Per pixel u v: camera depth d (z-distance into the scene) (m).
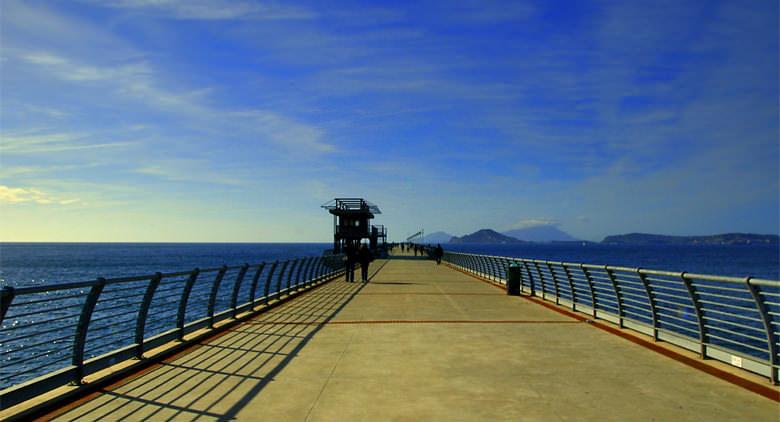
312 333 12.32
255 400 7.04
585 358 9.66
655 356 9.85
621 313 12.92
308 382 7.96
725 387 7.73
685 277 9.51
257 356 9.80
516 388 7.67
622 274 50.38
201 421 6.20
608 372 8.62
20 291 6.29
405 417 6.38
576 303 16.09
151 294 9.66
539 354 9.99
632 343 11.13
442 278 31.80
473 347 10.65
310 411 6.59
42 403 6.59
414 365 9.07
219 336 11.95
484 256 31.86
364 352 10.14
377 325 13.51
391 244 104.06
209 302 12.79
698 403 6.96
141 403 6.89
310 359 9.53
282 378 8.20
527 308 17.16
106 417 6.34
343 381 8.02
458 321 14.22
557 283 17.91
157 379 8.12
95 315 29.14
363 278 29.16
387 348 10.52
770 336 7.68
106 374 8.09
